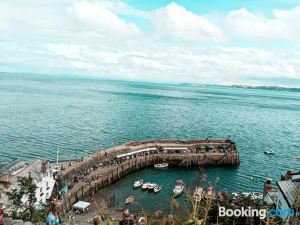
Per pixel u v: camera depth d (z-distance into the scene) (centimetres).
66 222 1922
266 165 12306
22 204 4638
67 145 13612
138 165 11444
